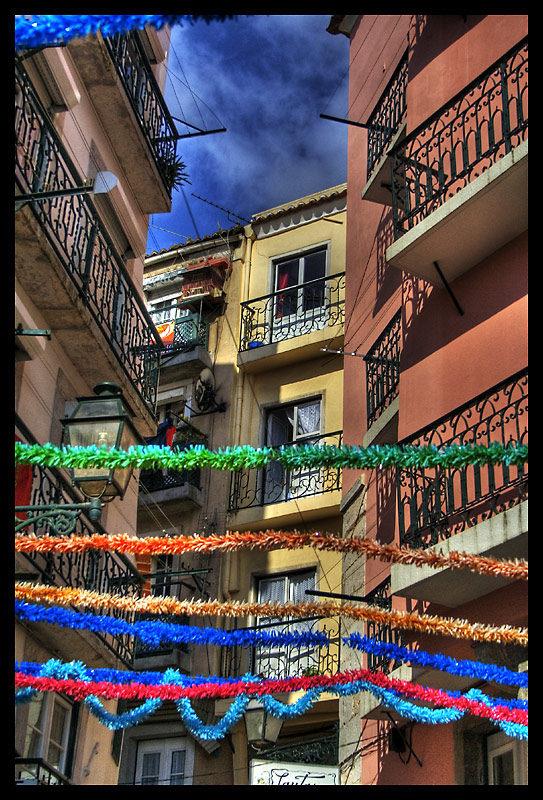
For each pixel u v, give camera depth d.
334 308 23.50
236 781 20.20
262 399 23.67
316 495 21.70
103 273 15.10
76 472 8.46
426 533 10.91
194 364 24.45
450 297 12.09
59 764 13.51
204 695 7.96
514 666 9.82
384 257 15.82
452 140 11.98
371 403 14.70
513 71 11.33
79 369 14.80
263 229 25.50
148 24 4.82
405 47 16.38
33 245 12.70
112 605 7.38
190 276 25.50
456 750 10.99
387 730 12.73
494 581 10.13
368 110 17.55
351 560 15.23
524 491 9.64
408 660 7.96
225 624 21.61
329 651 20.39
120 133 16.58
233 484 22.86
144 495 23.31
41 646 13.16
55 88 14.62
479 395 10.13
